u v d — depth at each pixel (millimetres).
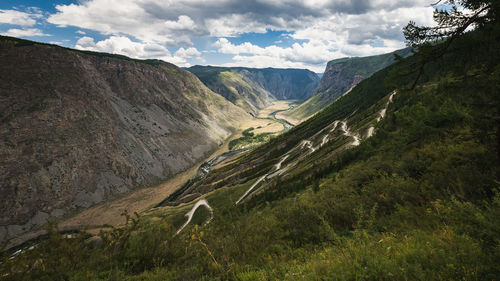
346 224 10008
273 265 6996
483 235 4641
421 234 6047
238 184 137250
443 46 7113
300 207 11852
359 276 4441
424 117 8594
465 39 6391
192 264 8492
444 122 8258
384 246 5805
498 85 6301
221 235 9852
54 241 8289
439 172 9305
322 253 6500
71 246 8453
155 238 9719
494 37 5941
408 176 11469
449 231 5438
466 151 8125
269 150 189000
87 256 8617
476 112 7074
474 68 6660
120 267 8414
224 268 7520
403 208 8711
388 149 14555
